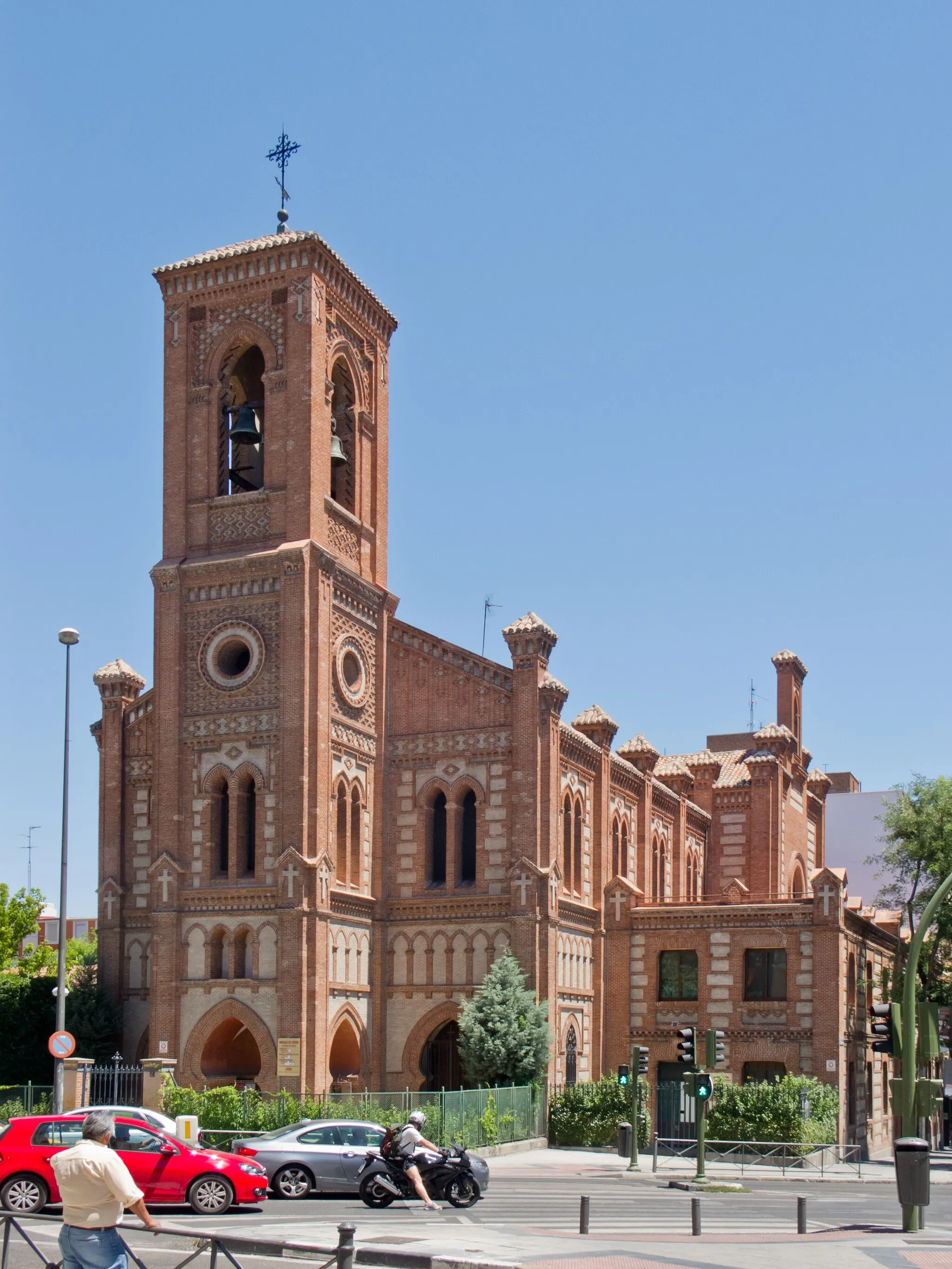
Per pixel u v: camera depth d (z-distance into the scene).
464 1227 29.95
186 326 63.38
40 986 60.47
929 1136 81.69
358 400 65.06
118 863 62.81
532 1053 57.06
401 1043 61.38
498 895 60.97
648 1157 57.69
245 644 60.28
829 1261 24.84
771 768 89.75
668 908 67.38
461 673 63.56
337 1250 16.59
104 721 64.50
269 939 57.22
